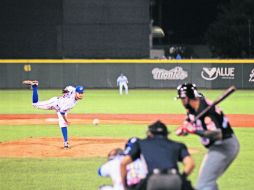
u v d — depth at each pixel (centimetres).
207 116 1952
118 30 10600
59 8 10444
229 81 10419
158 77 10588
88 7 10481
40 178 2850
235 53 13425
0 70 10538
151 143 1730
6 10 10406
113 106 7369
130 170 1806
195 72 10475
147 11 10588
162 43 15125
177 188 1642
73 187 2641
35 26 10462
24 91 10288
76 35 10531
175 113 6412
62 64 10475
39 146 3922
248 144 4003
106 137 4388
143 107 7212
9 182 2756
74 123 5441
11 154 3600
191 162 1698
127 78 10588
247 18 13288
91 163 3262
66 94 3719
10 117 6062
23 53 10531
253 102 7988
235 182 2738
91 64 10525
